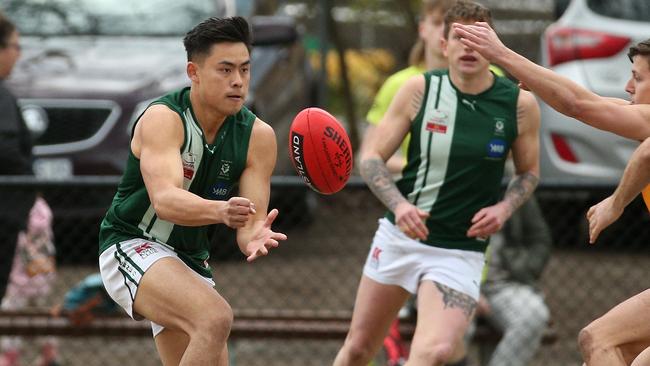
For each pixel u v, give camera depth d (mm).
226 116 17859
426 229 20141
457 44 20250
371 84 49812
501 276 24859
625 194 17391
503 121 20516
